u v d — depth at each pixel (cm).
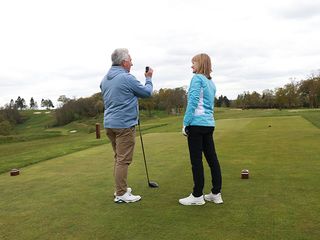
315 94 7762
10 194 573
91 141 1497
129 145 500
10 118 9800
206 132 471
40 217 448
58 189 593
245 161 774
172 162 801
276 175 625
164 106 8562
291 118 2667
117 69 509
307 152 864
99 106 8731
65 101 9275
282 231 369
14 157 1055
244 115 4262
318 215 412
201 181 469
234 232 371
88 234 384
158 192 543
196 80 464
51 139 3047
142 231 385
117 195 496
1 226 420
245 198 492
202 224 398
